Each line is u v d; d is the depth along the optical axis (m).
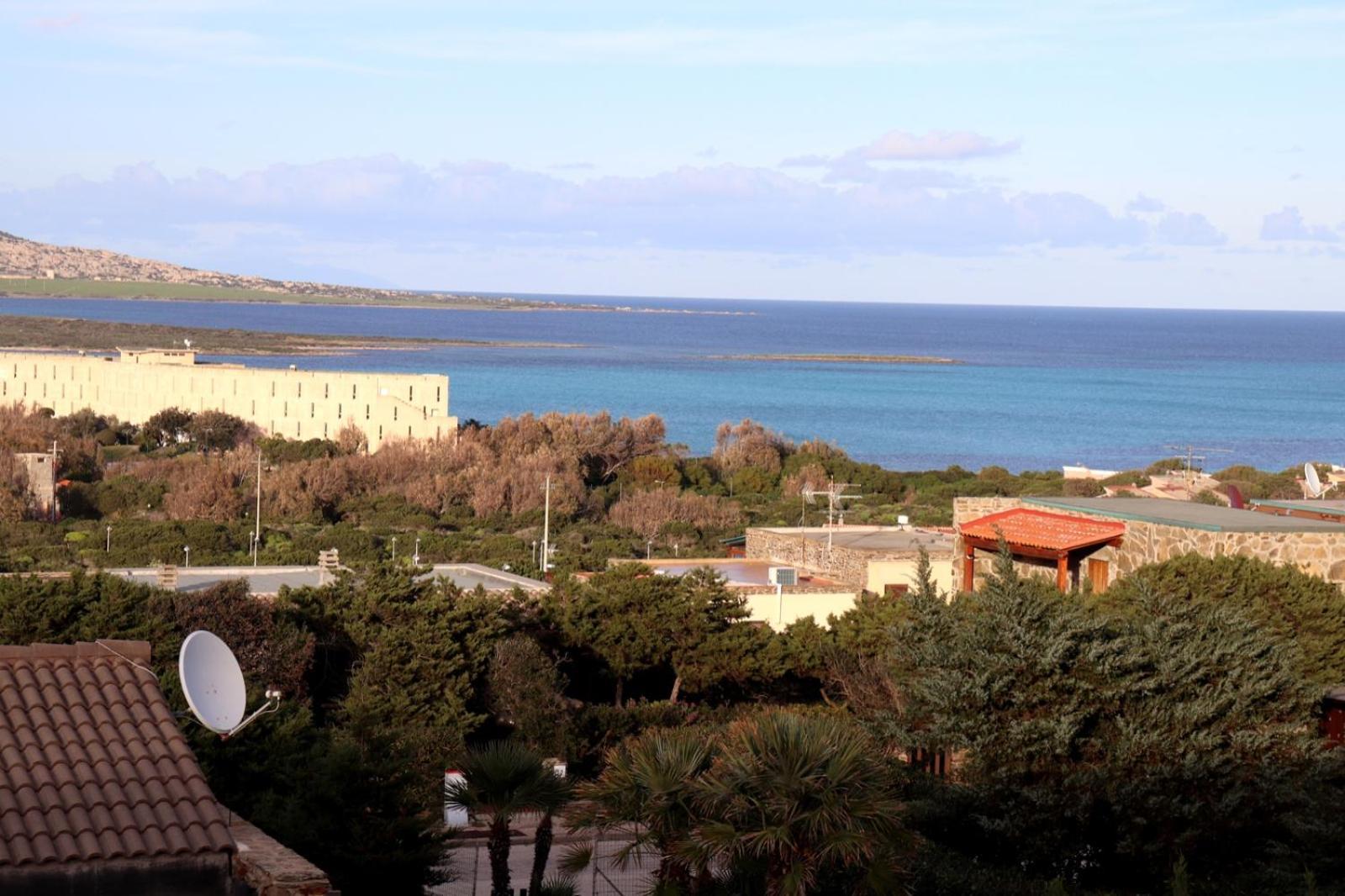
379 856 21.14
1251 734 21.80
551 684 37.00
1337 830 19.62
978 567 37.12
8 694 15.70
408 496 104.12
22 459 97.44
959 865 20.83
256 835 17.77
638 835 17.45
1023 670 21.80
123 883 14.12
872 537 57.31
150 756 15.34
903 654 23.98
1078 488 105.88
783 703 40.66
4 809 14.21
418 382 157.38
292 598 38.16
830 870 17.67
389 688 34.50
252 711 24.31
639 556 79.31
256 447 137.88
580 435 129.25
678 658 40.03
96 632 33.22
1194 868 21.58
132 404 164.12
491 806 19.00
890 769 18.75
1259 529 31.28
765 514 99.31
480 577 54.53
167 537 81.44
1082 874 21.70
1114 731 21.98
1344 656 28.23
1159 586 27.94
